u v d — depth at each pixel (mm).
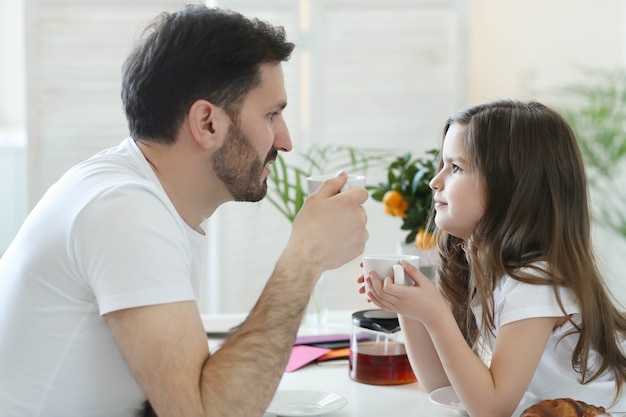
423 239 1745
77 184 1174
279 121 1302
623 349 1458
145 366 1069
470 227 1416
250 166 1257
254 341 1129
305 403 1352
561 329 1350
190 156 1234
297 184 1979
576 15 3418
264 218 2986
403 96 3000
